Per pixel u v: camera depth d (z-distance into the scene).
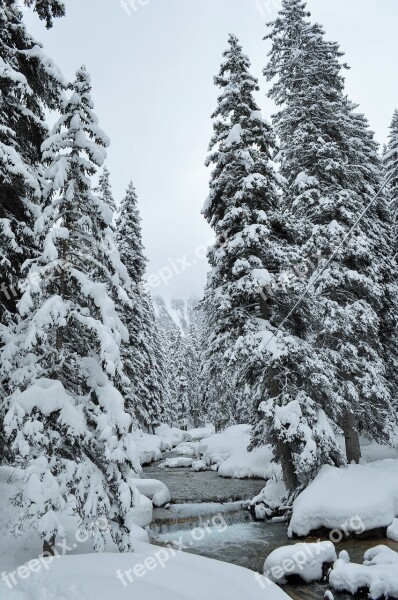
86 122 11.04
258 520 15.38
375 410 17.91
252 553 12.12
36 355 9.91
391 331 21.28
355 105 23.48
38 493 8.38
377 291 17.50
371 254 18.08
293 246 16.42
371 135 23.42
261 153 16.94
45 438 8.77
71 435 8.99
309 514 12.82
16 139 12.05
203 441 35.16
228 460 25.28
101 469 9.88
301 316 17.23
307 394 15.39
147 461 33.66
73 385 10.59
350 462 17.69
